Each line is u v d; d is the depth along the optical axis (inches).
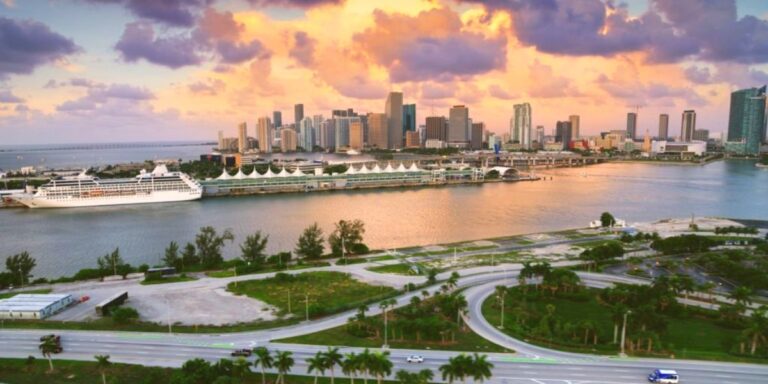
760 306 7716.5
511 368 5826.8
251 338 6658.5
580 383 5487.2
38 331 6840.6
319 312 7529.5
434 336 6628.9
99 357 5364.2
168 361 5954.7
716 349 6441.9
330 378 5629.9
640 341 6407.5
